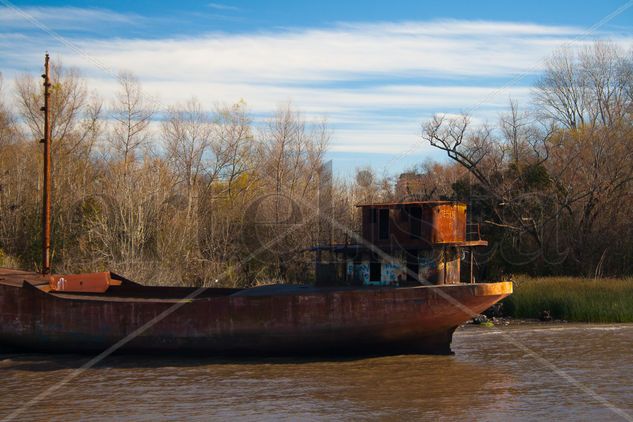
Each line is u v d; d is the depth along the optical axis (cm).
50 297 2178
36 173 4397
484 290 2062
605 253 4262
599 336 2650
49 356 2180
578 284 3506
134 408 1599
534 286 3484
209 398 1683
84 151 4706
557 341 2533
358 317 2059
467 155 4719
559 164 4647
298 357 2131
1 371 1978
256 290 2467
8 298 2205
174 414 1552
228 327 2094
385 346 2150
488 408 1605
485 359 2166
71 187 4262
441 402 1658
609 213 4353
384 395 1717
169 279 3775
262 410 1584
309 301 2072
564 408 1609
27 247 4103
